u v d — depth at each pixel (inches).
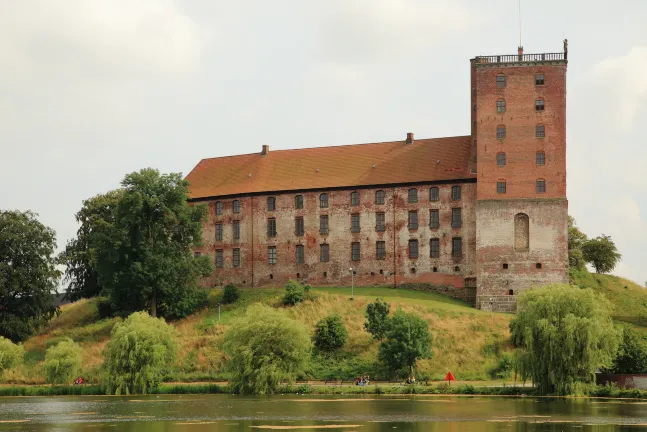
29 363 4141.2
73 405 3006.9
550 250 4399.6
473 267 4581.7
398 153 4960.6
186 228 4581.7
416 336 3624.5
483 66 4517.7
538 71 4488.2
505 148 4480.8
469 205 4628.4
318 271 4857.3
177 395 3361.2
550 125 4456.2
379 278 4751.5
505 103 4498.0
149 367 3422.7
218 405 2942.9
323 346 3973.9
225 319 4431.6
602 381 3270.2
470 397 3149.6
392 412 2709.2
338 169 4992.6
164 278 4409.5
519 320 3243.1
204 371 3907.5
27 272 4480.8
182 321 4520.2
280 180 5044.3
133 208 4411.9
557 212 4411.9
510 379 3617.1
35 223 4628.4
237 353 3358.8
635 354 3312.0
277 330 3376.0
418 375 3659.0
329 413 2696.9
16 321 4389.8
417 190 4731.8
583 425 2409.0
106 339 4375.0
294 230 4923.7
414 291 4635.8
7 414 2751.0
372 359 3846.0
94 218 5098.4
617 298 4835.1
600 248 5418.3
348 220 4835.1
